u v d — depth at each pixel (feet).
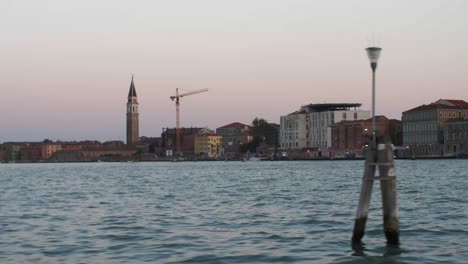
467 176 331.57
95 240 112.06
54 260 93.56
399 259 89.61
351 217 139.23
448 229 116.67
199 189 264.93
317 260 90.22
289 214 148.97
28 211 170.91
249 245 103.86
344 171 486.79
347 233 114.11
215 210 163.63
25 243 109.91
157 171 608.60
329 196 204.33
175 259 92.73
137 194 238.68
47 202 203.82
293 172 488.44
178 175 468.75
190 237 113.60
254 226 127.65
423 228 118.21
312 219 136.46
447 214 140.87
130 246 104.58
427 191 215.10
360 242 98.73
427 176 340.80
